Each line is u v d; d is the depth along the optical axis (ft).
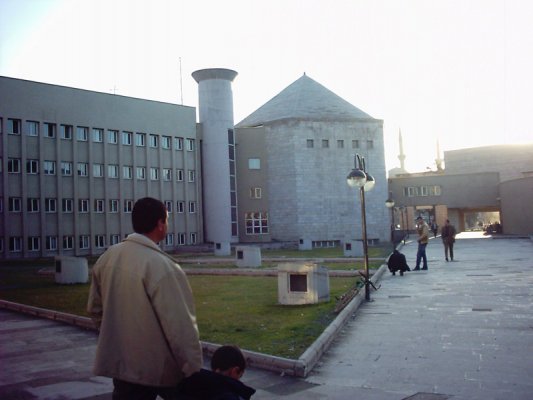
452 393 21.76
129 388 13.23
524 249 116.47
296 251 155.02
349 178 51.67
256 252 90.07
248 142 196.03
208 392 12.66
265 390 23.08
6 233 142.51
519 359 26.48
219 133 187.21
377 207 198.39
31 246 148.56
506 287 53.78
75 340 35.65
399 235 201.87
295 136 192.34
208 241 186.09
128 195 170.19
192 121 187.83
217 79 188.03
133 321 12.89
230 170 190.19
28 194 148.25
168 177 180.75
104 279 13.58
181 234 182.29
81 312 44.75
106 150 165.27
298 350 28.09
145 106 175.42
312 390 22.95
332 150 195.83
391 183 232.12
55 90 154.71
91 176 161.07
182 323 12.49
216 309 43.68
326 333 31.94
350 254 113.09
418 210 248.73
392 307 44.34
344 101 211.61
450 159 312.09
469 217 398.83
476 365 25.72
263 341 30.58
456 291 52.29
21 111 147.33
